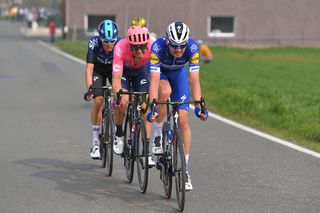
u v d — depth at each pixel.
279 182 12.37
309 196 11.35
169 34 10.68
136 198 11.30
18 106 23.48
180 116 11.12
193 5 75.81
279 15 77.38
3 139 17.06
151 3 75.38
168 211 10.45
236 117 21.38
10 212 10.42
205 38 76.44
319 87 31.58
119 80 12.31
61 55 52.69
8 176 12.95
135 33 11.52
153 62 11.19
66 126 19.19
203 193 11.57
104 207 10.71
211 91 28.22
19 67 40.75
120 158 14.83
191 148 15.84
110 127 12.98
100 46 13.27
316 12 77.75
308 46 77.88
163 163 11.29
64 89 28.97
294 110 21.53
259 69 44.31
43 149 15.79
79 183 12.44
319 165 13.86
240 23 76.69
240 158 14.62
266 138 17.27
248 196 11.35
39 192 11.70
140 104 11.90
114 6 75.44
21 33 95.19
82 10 75.75
